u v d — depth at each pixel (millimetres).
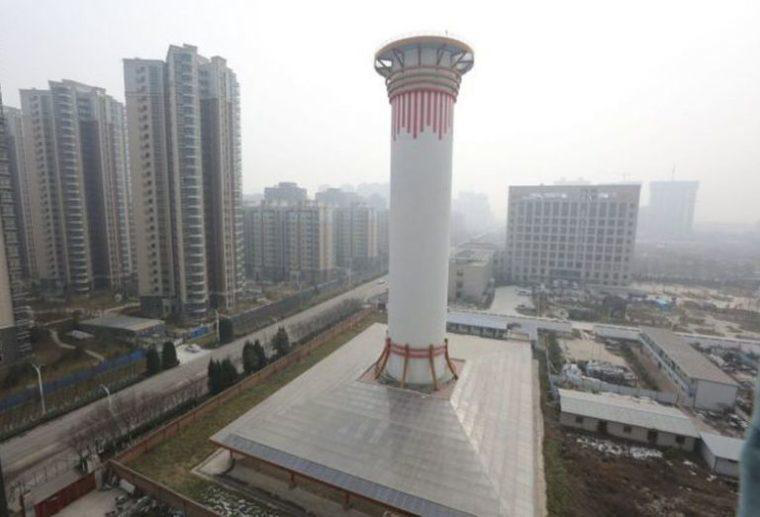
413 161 30688
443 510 21859
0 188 46906
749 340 57594
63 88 81375
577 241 103688
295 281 106125
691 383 39906
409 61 29891
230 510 25516
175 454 30922
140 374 46719
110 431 33219
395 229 32500
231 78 73938
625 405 36688
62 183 82812
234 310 75750
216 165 72500
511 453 26266
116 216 90188
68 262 84312
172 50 64062
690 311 80938
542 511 25484
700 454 31719
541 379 45469
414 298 32406
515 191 108750
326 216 108062
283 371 46781
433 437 26594
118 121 90062
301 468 25703
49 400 40188
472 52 30156
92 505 26156
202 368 49469
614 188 99688
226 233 74938
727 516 25328
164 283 71688
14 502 26438
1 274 47406
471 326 63000
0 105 47281
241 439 28641
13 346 48531
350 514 25234
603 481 28344
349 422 28734
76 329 61438
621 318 73688
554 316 75812
